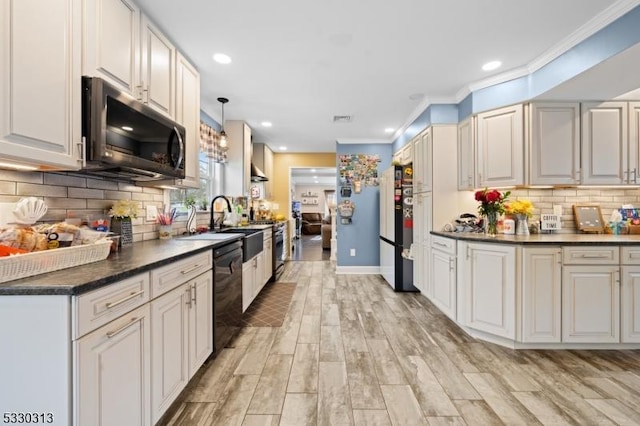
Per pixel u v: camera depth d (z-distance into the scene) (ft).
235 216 13.32
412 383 6.02
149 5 5.79
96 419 3.25
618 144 8.62
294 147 19.33
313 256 22.36
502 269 7.63
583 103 8.59
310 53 7.67
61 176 5.24
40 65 3.73
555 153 8.61
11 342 2.99
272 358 7.04
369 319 9.60
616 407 5.28
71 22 4.21
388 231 14.01
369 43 7.22
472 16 6.22
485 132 9.28
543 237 8.21
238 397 5.56
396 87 9.73
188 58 7.84
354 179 16.62
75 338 3.02
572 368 6.61
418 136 11.93
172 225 8.73
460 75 8.93
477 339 8.11
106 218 6.32
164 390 4.63
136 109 5.26
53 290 2.94
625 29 5.83
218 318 6.84
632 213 9.25
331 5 5.87
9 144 3.37
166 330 4.72
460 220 10.00
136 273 3.91
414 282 12.44
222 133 11.18
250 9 5.96
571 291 7.40
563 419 4.97
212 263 6.66
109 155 4.56
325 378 6.19
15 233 3.63
